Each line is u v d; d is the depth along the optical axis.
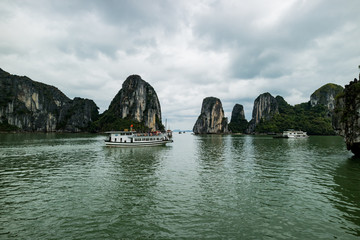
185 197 15.59
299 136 108.00
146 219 11.90
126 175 22.61
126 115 190.88
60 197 15.47
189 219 11.92
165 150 48.97
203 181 20.14
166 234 10.27
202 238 9.90
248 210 13.20
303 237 10.03
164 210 13.16
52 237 9.94
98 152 43.84
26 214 12.45
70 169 25.83
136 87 197.00
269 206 13.86
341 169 25.66
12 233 10.24
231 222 11.55
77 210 13.10
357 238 9.93
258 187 18.16
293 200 14.96
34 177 21.59
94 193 16.41
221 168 26.64
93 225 11.16
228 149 52.00
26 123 186.75
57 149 49.09
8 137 98.56
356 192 16.72
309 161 31.98
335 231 10.59
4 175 22.45
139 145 56.22
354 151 36.62
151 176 22.16
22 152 42.56
